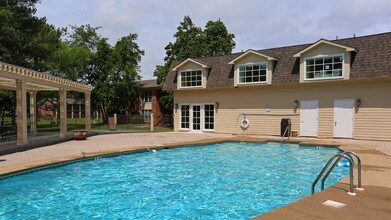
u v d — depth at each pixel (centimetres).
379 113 1634
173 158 1205
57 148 1305
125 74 3747
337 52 1706
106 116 3909
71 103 5578
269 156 1252
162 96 3556
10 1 2342
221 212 596
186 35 3503
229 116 2194
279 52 2019
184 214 585
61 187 770
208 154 1306
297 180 850
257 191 744
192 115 2394
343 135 1741
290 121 1833
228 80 2159
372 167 824
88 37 4375
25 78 1329
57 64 3188
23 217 563
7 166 859
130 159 1167
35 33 2455
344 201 501
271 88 2002
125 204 644
